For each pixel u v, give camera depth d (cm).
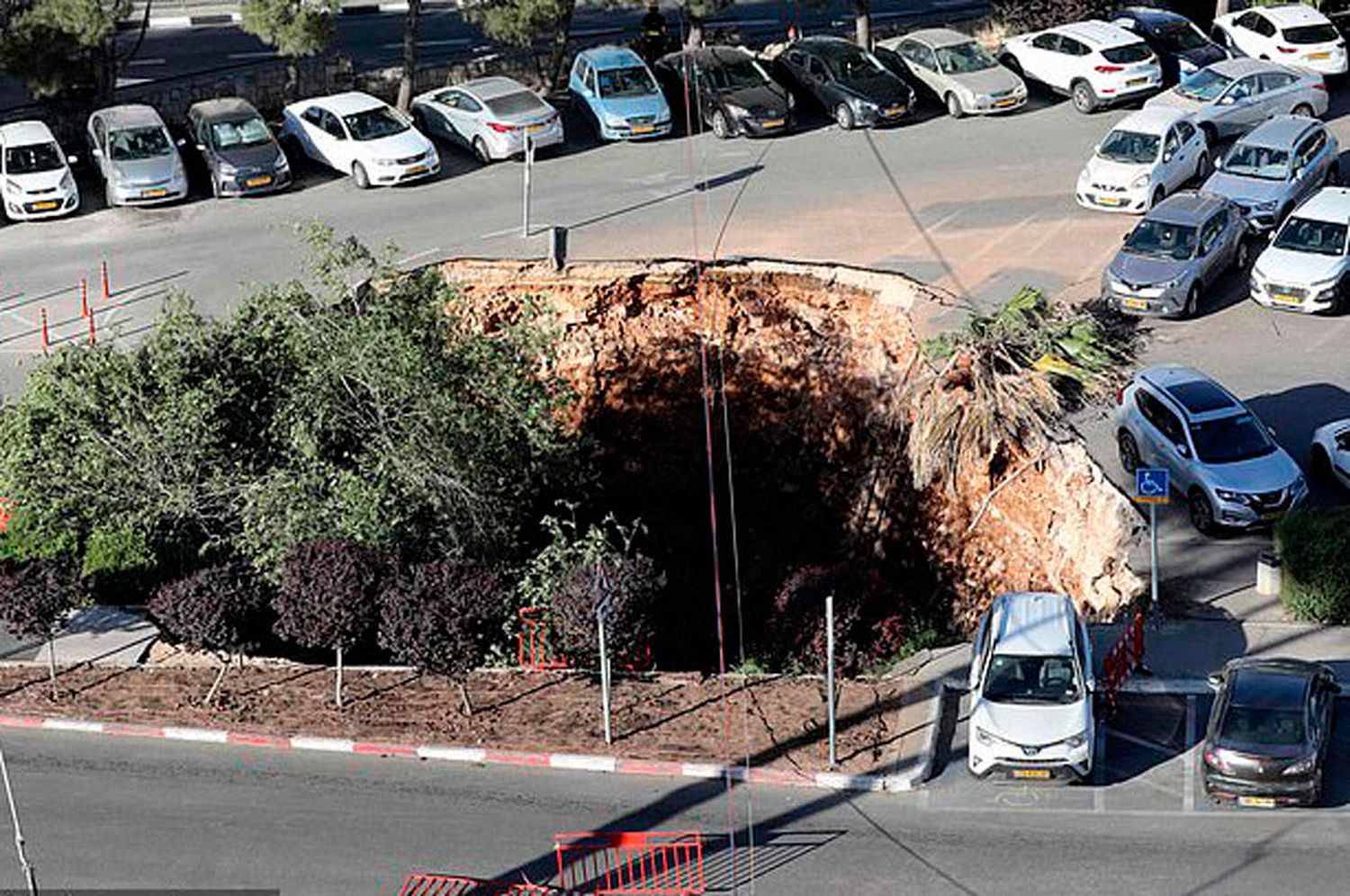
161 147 5562
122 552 3778
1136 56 5816
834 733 3150
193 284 4966
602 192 5419
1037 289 4578
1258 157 4919
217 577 3394
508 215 5269
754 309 4784
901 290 4641
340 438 3841
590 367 4828
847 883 2798
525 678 3478
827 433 4716
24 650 3600
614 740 3225
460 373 3847
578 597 3378
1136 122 5112
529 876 2845
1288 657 3312
